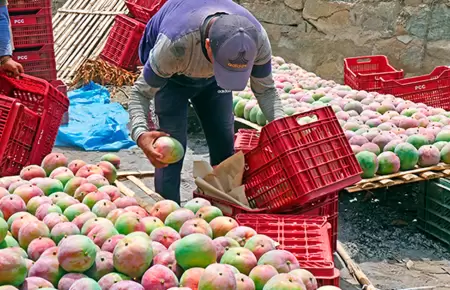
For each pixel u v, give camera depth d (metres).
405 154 5.19
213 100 4.63
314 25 9.12
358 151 5.23
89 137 7.09
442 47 8.50
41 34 7.45
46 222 3.46
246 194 4.43
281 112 4.33
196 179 4.42
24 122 4.93
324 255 3.47
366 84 7.32
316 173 4.21
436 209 5.15
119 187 4.73
